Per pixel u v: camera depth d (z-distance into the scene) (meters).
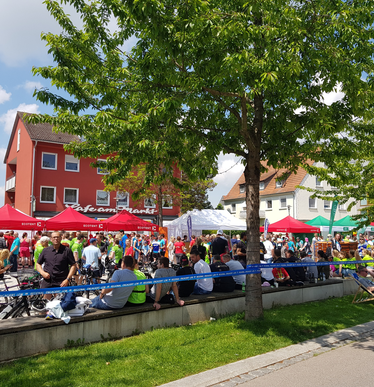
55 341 5.13
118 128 6.38
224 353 5.09
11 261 15.48
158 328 6.30
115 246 12.54
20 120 33.97
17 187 34.50
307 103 6.73
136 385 3.99
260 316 6.74
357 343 5.86
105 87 6.97
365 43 6.66
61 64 6.46
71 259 6.09
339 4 6.75
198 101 6.31
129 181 23.59
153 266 16.23
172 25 5.38
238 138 7.84
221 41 5.98
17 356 4.78
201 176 8.10
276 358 5.03
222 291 7.89
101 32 6.73
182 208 30.56
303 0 6.73
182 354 4.96
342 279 10.84
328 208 40.06
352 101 6.57
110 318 5.71
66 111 6.99
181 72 6.29
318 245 18.33
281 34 6.48
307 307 8.41
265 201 42.66
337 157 8.08
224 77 6.09
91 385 3.94
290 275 9.27
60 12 6.57
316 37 6.73
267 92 6.99
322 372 4.55
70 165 31.52
